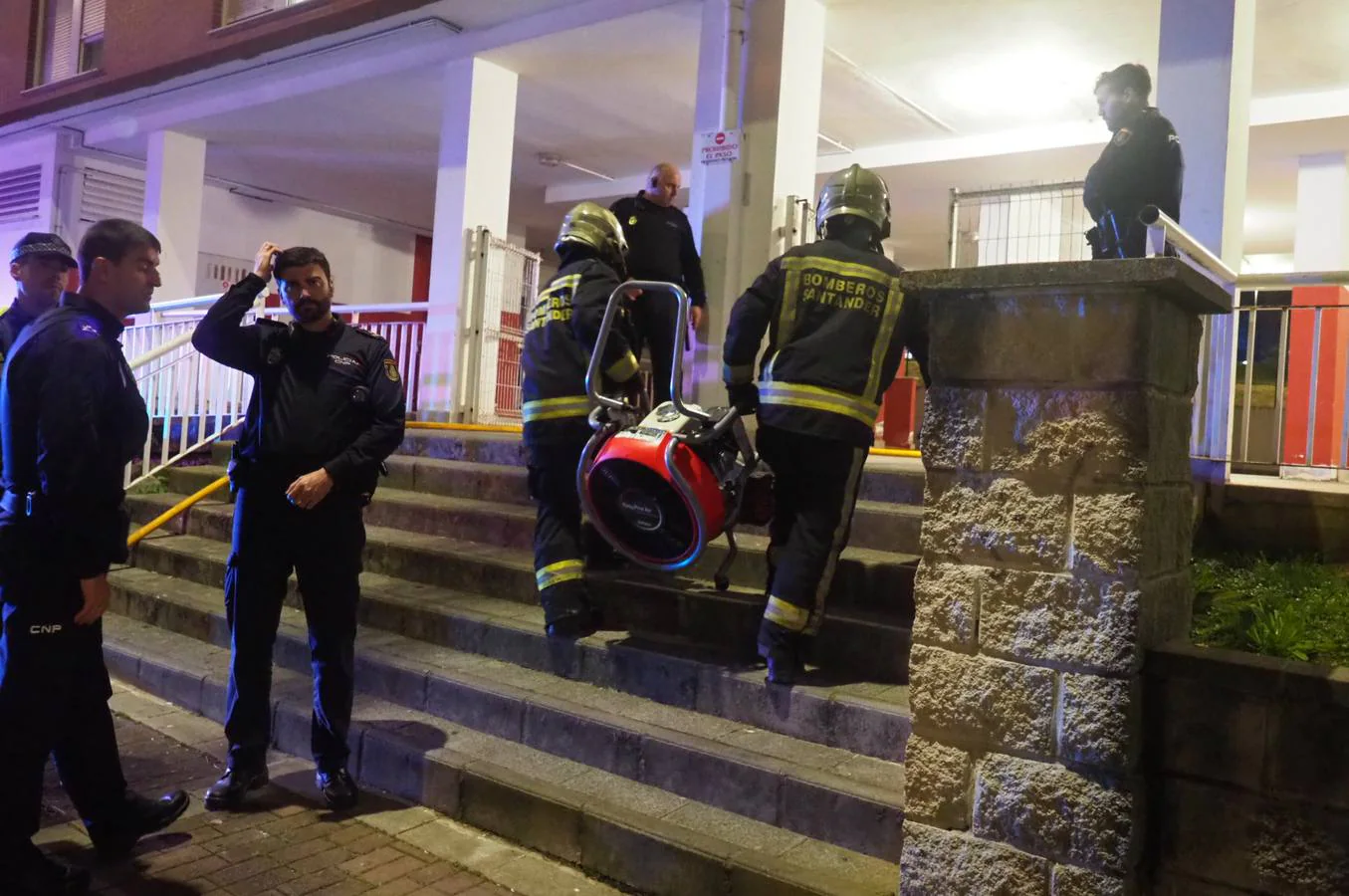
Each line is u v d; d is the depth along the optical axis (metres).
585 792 3.35
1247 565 3.96
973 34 7.27
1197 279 2.41
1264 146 8.65
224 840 3.37
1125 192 4.50
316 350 3.54
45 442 2.76
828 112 8.99
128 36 10.58
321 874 3.16
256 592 3.53
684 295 3.57
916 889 2.62
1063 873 2.41
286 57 9.34
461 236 8.56
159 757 4.07
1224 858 2.37
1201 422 4.34
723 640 3.97
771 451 3.60
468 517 5.50
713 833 3.08
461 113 8.50
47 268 4.30
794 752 3.31
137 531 6.23
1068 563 2.43
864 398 3.50
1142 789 2.43
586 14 7.66
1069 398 2.43
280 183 13.19
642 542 3.71
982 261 7.24
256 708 3.61
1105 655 2.37
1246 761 2.33
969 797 2.55
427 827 3.50
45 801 3.67
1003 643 2.50
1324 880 2.25
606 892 3.11
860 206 3.64
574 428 4.02
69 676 2.91
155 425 7.34
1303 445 5.52
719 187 7.04
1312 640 2.80
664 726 3.53
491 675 4.09
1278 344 5.40
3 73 12.12
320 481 3.37
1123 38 7.19
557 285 4.15
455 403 8.66
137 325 7.43
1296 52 7.09
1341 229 8.76
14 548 2.83
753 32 6.95
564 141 10.77
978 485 2.55
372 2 8.30
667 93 9.05
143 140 11.28
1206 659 2.36
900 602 3.88
